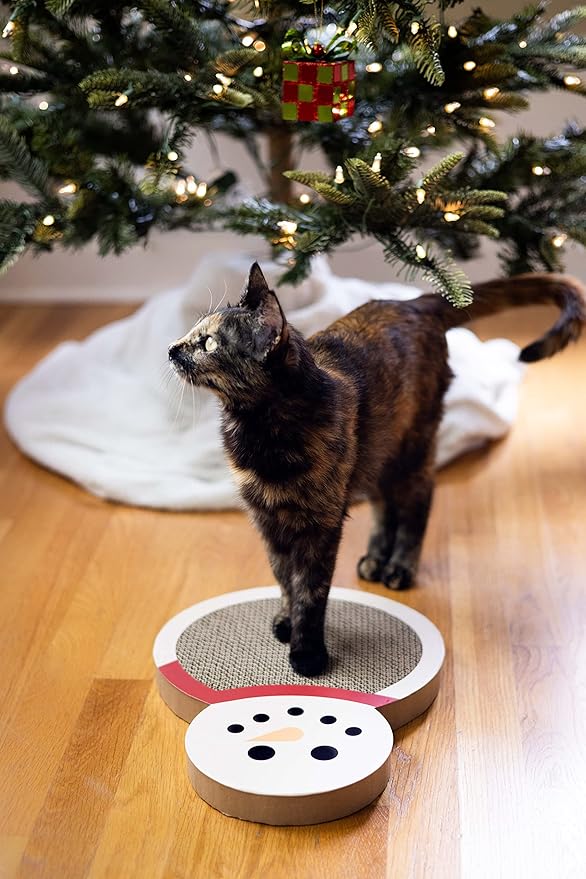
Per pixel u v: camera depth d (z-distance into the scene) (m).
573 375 3.02
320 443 1.75
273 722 1.70
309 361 1.74
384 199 1.92
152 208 2.26
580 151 2.14
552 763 1.70
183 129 2.05
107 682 1.91
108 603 2.13
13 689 1.89
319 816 1.58
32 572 2.23
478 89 2.06
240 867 1.51
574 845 1.54
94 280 3.56
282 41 2.04
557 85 2.12
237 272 2.53
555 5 2.54
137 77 1.95
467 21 2.06
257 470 1.77
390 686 1.81
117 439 2.64
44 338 3.30
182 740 1.77
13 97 2.27
